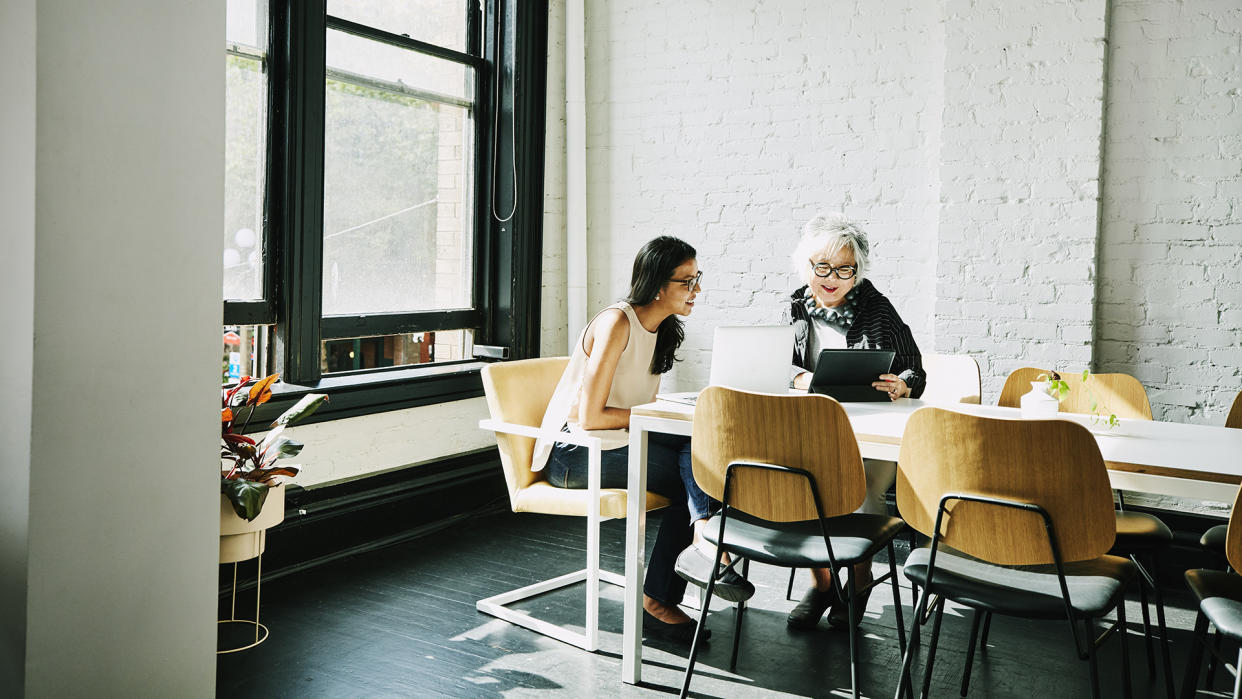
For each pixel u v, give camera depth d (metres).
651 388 3.02
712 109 4.44
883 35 4.04
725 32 4.39
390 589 3.28
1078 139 3.58
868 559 2.27
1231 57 3.41
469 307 4.53
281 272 3.51
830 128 4.18
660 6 4.54
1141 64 3.55
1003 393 3.07
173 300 2.07
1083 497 1.84
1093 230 3.57
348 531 3.67
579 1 4.65
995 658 2.75
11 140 1.83
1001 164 3.71
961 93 3.77
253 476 2.56
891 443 2.16
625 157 4.68
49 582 1.87
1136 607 3.21
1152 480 1.92
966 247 3.80
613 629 2.93
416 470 4.06
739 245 4.42
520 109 4.46
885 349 3.09
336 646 2.75
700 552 2.74
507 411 3.02
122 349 1.97
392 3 4.00
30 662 1.85
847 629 2.94
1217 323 3.48
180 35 2.04
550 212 4.74
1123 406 2.88
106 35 1.90
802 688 2.51
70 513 1.90
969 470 1.92
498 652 2.73
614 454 2.88
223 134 2.14
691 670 2.38
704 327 4.52
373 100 3.94
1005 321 3.75
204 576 2.17
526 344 4.60
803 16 4.21
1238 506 1.69
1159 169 3.54
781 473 2.19
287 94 3.45
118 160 1.94
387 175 4.04
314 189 3.58
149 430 2.04
